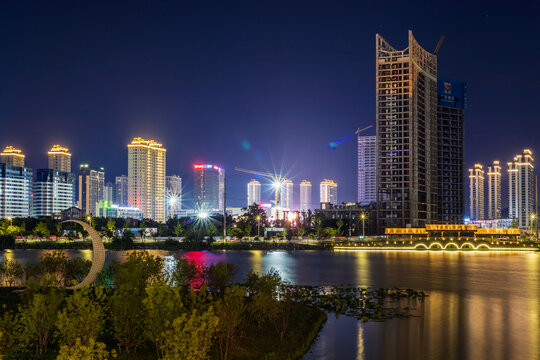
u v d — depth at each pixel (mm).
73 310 40750
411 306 76688
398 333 59312
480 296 87000
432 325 63594
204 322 34281
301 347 50344
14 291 70500
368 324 63594
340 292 88375
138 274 52906
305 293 82875
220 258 173875
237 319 46188
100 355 33094
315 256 186625
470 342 55812
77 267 79312
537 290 94500
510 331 60906
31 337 41094
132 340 44438
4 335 39094
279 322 57344
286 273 124000
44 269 78438
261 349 47031
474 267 141000
